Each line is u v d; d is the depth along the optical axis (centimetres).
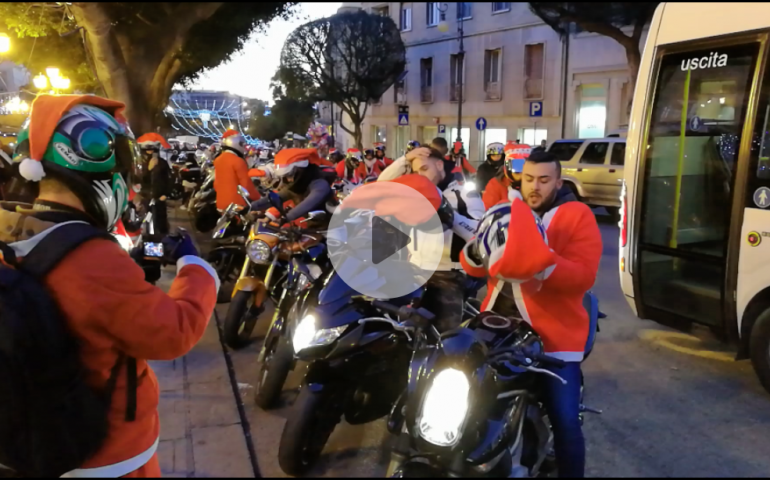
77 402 164
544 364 271
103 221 183
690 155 509
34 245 165
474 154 3244
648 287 554
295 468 331
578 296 286
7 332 154
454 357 237
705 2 509
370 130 3994
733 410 435
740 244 467
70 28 1432
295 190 517
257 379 488
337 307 328
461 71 3117
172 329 175
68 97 179
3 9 1209
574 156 1492
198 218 1069
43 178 174
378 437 400
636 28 1908
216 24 1667
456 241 327
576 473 278
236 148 758
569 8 1930
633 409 438
